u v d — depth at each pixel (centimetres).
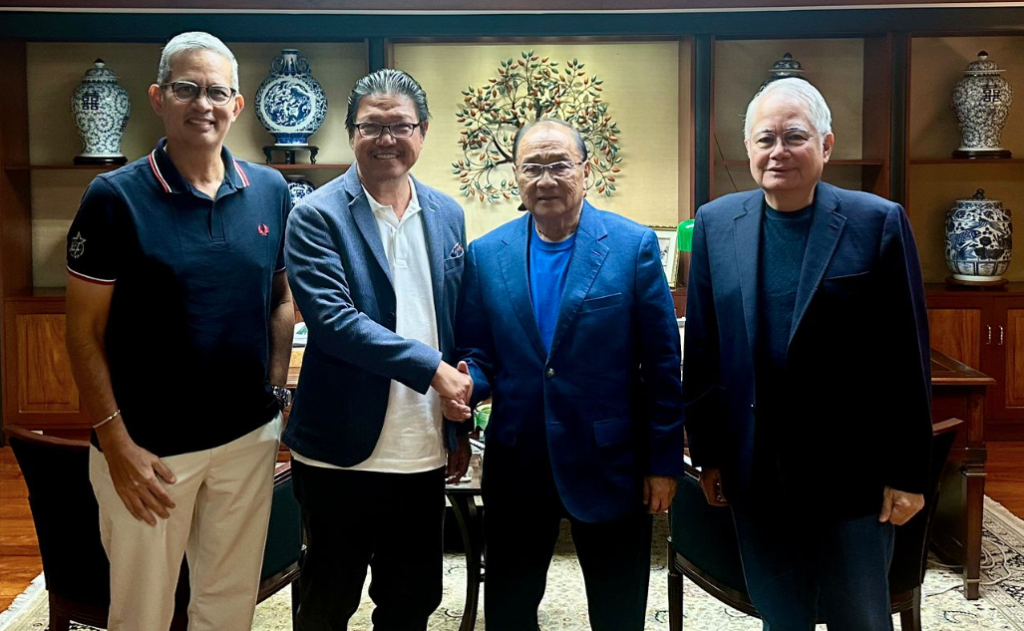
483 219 529
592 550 220
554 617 309
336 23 477
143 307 203
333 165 493
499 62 518
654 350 216
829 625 211
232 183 212
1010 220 506
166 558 212
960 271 509
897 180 492
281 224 224
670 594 273
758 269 206
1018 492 430
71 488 227
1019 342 496
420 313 217
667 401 216
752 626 302
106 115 489
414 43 509
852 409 202
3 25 468
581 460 214
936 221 532
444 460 223
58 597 241
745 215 211
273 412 225
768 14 479
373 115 208
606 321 213
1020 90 525
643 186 525
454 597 323
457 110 521
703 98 487
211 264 206
